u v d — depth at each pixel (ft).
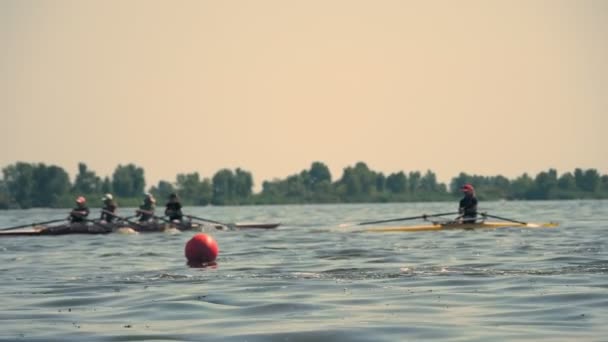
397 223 576.20
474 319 137.59
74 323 139.03
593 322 131.85
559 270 207.51
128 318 143.43
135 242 345.72
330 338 123.44
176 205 435.12
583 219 582.76
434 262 236.02
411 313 144.46
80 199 414.00
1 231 402.72
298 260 250.57
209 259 251.39
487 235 355.77
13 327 135.54
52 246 330.95
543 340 118.83
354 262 239.91
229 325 135.33
